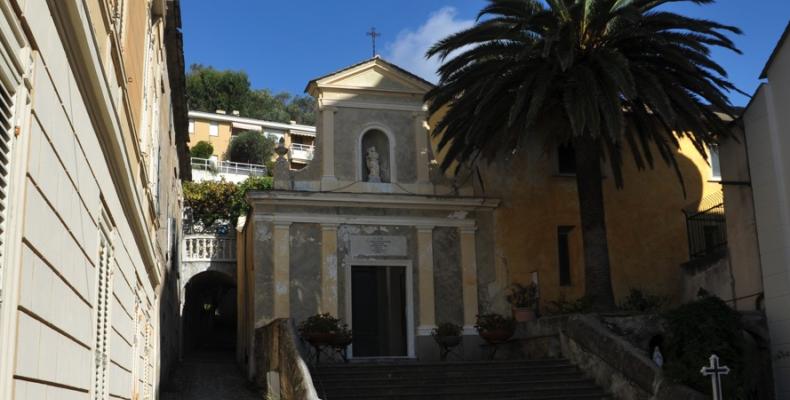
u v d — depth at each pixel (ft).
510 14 67.56
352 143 78.13
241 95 232.73
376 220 76.84
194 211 122.62
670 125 60.90
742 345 55.52
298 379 49.19
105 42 22.45
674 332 56.03
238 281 93.76
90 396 20.31
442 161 77.66
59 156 15.19
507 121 67.97
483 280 78.59
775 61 62.23
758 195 63.93
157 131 51.19
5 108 11.75
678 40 63.98
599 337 57.67
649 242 83.10
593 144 69.00
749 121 65.41
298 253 74.49
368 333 76.33
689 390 47.83
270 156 188.55
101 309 22.90
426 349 75.10
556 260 80.79
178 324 89.66
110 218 24.82
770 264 62.18
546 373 59.36
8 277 11.80
